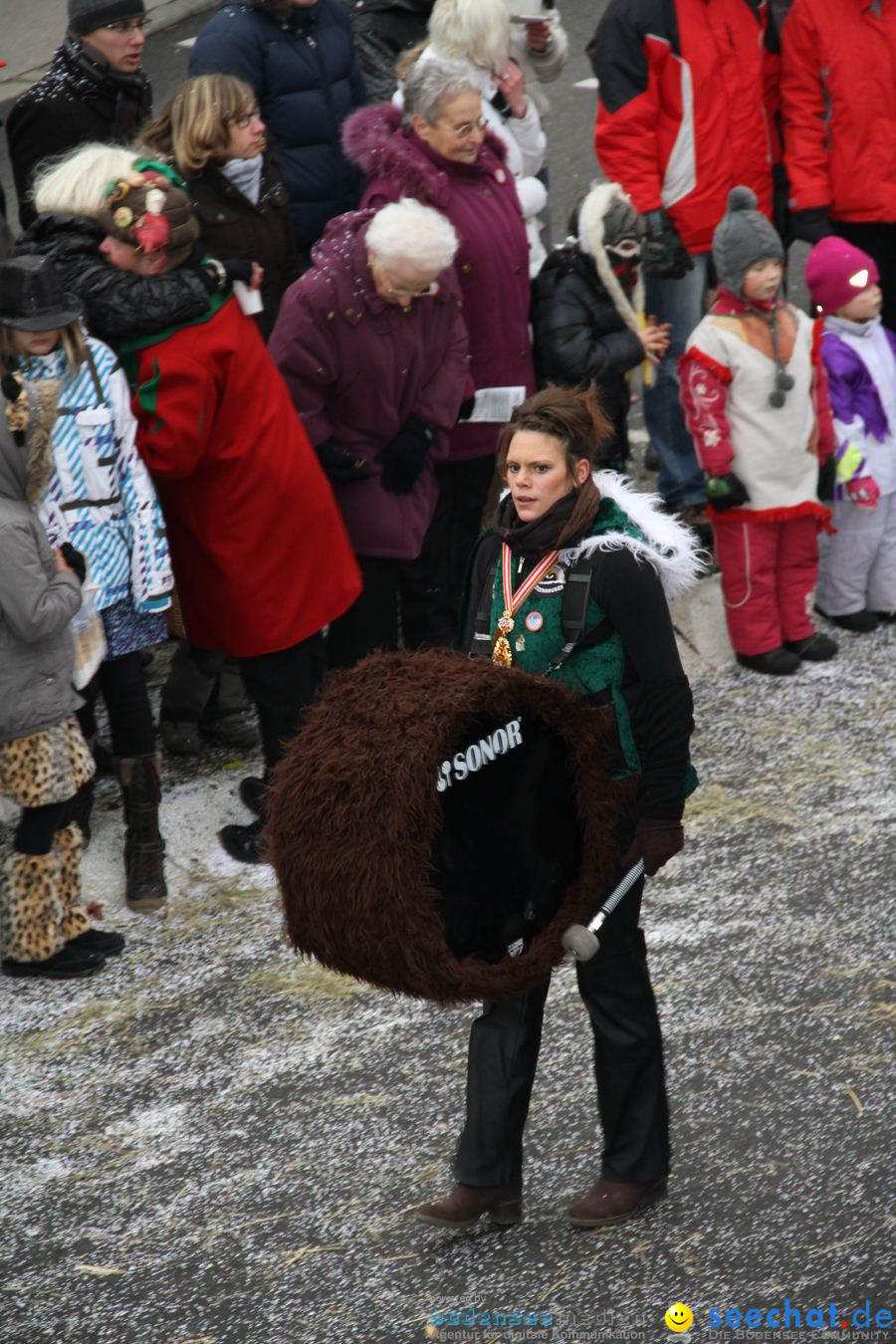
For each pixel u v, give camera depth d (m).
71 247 13.03
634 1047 9.84
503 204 16.00
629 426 23.50
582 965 9.70
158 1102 11.70
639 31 18.61
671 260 19.11
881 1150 10.67
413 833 8.23
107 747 16.20
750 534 17.39
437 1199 10.52
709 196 19.16
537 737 8.75
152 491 13.30
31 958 13.09
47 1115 11.62
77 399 12.75
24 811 12.76
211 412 13.45
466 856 8.62
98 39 16.41
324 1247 10.17
